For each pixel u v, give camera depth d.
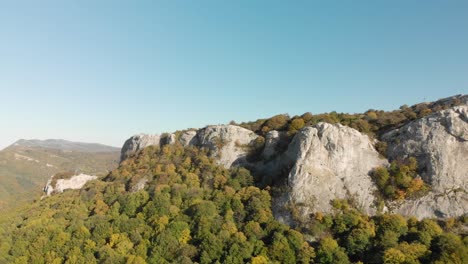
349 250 82.00
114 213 111.31
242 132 130.75
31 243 101.31
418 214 89.25
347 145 102.62
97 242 98.44
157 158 139.12
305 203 94.31
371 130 112.19
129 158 150.38
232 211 101.88
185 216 101.00
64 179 165.75
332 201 94.56
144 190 119.75
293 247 83.81
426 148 96.19
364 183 98.31
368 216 91.12
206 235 90.69
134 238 95.38
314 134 104.94
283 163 112.00
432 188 91.69
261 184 112.00
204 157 128.62
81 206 122.00
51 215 118.62
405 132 102.19
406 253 73.81
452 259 70.06
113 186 129.12
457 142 94.31
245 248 84.31
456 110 96.81
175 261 83.06
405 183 94.19
